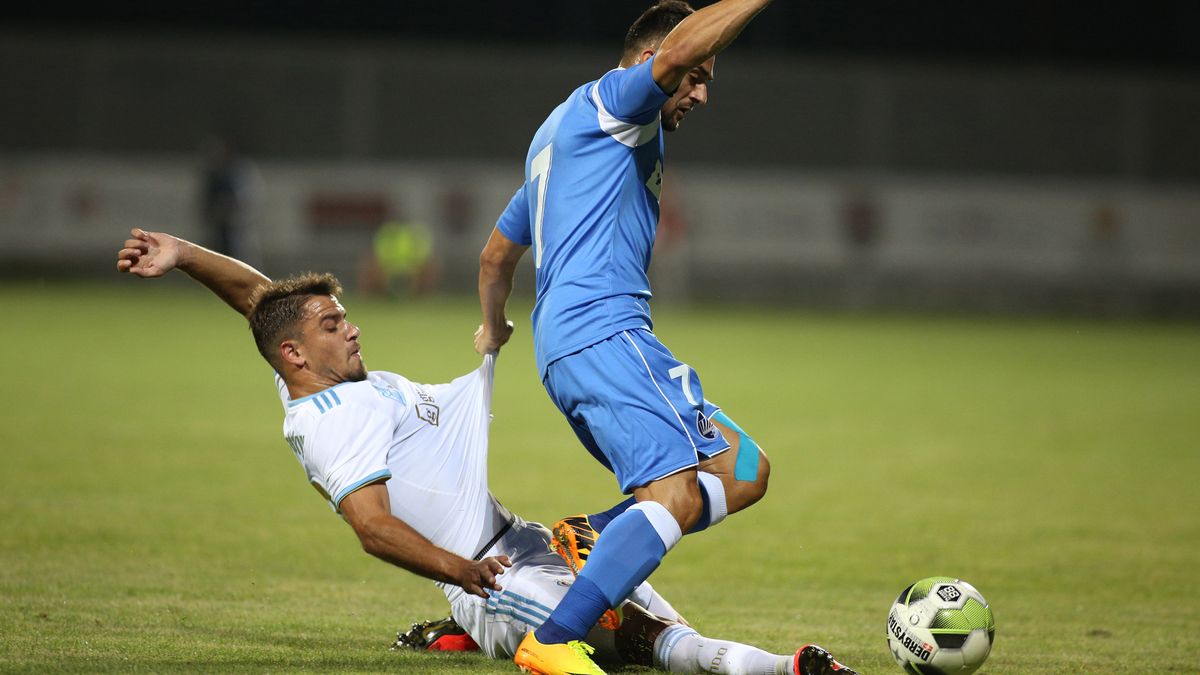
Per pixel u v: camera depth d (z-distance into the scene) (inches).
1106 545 989.8
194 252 639.1
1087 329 3464.6
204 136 3981.3
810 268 3973.9
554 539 596.7
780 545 971.3
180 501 1055.6
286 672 567.2
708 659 562.6
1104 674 620.4
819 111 4148.6
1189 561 935.7
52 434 1379.2
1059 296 3971.5
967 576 878.4
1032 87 4131.4
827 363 2418.8
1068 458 1439.5
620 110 586.9
